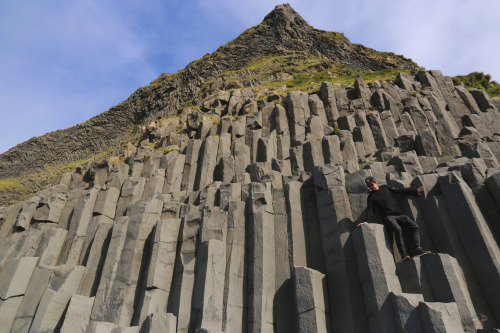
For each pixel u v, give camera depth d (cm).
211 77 4550
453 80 2197
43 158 4181
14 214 1452
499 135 1308
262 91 2444
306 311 703
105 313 870
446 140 1343
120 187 1491
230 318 784
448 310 544
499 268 633
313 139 1424
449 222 729
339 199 856
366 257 693
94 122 4612
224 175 1439
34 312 891
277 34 5269
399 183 844
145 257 980
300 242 882
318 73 3250
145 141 2341
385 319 612
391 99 1777
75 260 1143
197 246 924
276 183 1136
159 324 759
